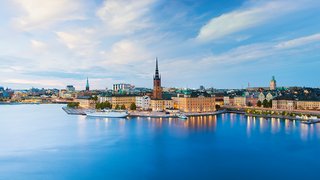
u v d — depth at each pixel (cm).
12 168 14200
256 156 15975
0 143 19600
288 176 12875
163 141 19875
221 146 18288
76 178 12838
